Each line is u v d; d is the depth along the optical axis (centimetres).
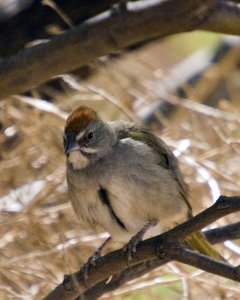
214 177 1196
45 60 937
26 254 1104
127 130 966
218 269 685
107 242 962
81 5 1204
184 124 1286
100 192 923
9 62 948
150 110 1344
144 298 1170
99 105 1312
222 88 1477
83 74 1322
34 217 1137
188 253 712
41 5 1214
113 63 1341
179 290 1162
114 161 922
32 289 1088
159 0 897
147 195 922
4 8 1231
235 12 911
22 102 1212
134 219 934
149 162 930
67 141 934
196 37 1694
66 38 929
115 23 911
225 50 1582
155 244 741
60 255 1109
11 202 1165
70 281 816
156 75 1377
